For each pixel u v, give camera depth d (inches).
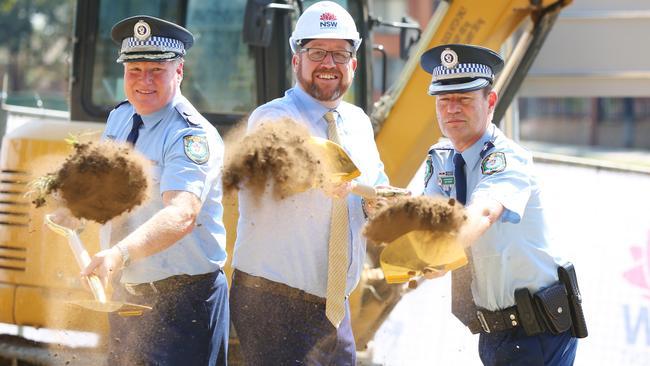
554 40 922.7
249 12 592.7
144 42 456.1
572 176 685.9
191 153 449.4
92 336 609.3
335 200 464.8
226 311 489.1
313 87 474.3
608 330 655.1
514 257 454.6
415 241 408.8
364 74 687.1
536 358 460.4
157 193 454.0
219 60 650.8
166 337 467.8
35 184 442.0
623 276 660.1
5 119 770.2
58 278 625.6
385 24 701.3
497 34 641.6
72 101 676.7
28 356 627.8
